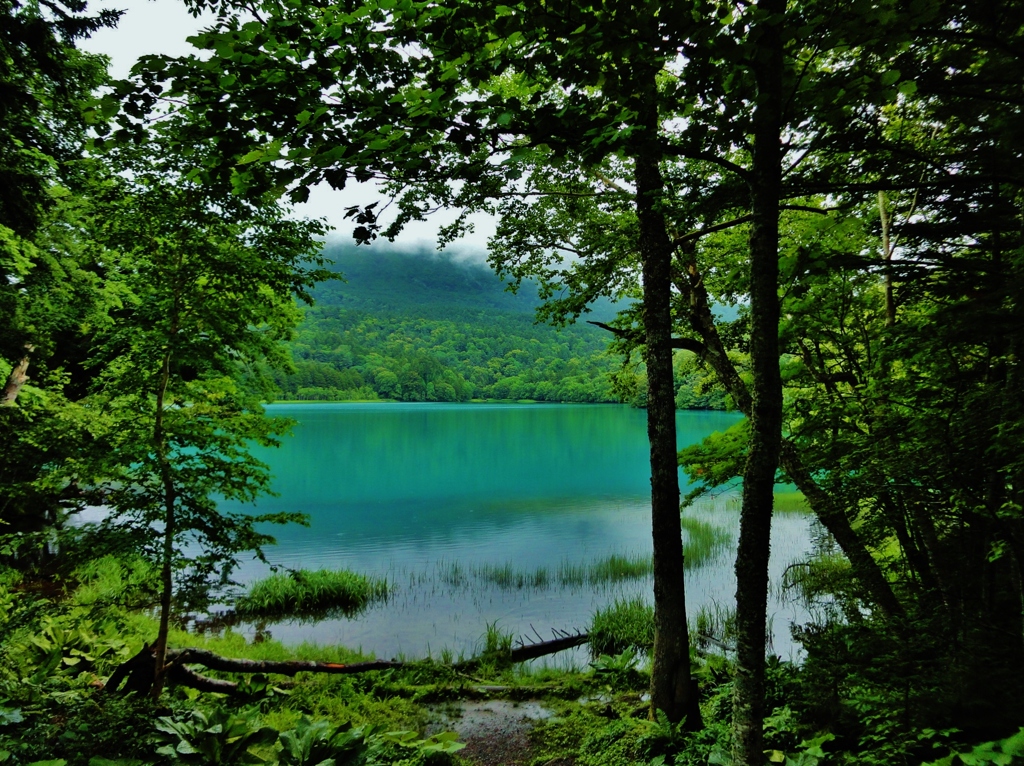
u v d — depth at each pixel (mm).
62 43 8367
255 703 7016
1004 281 4781
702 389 10297
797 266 5371
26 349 11328
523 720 6852
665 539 5984
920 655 4594
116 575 12000
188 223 5898
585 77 2664
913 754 3988
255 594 12438
